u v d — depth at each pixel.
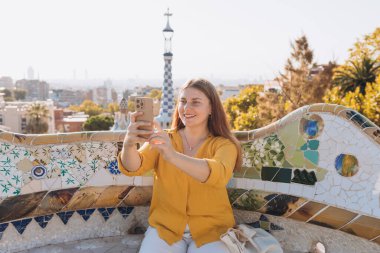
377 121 14.06
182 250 2.45
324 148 2.69
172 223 2.48
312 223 2.74
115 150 2.97
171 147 2.20
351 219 2.54
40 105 46.84
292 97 17.42
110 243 2.99
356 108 14.85
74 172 2.91
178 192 2.49
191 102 2.52
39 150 2.81
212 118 2.59
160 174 2.54
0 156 2.71
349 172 2.58
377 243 2.51
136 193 3.04
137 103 2.26
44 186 2.83
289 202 2.79
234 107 29.42
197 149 2.60
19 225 2.80
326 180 2.67
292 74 17.28
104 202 3.01
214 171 2.21
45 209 2.85
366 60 17.95
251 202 2.93
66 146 2.88
